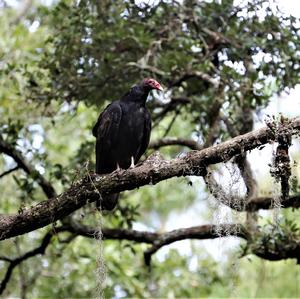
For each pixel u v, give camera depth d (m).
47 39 12.15
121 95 12.31
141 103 10.90
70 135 15.48
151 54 11.61
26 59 13.22
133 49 12.05
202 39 11.69
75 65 12.02
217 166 8.80
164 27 11.74
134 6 11.77
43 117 13.13
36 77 12.35
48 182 11.79
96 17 11.77
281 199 8.30
